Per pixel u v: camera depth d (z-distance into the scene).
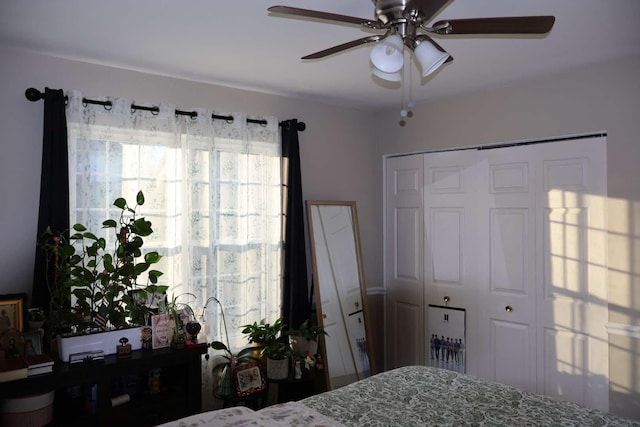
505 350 3.31
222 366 2.95
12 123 2.50
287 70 2.93
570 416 1.87
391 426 1.79
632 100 2.71
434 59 1.52
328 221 3.74
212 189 3.10
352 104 3.85
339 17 1.52
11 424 2.11
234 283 3.20
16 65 2.51
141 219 2.47
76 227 2.37
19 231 2.52
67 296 2.35
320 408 1.96
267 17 2.13
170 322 2.58
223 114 3.20
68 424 2.23
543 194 3.13
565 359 3.01
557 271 3.06
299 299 3.43
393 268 4.05
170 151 2.93
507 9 2.06
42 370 2.10
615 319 2.78
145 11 2.07
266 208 3.36
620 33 2.36
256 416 1.83
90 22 2.19
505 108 3.29
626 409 2.74
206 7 2.03
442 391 2.15
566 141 3.03
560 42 2.48
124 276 2.44
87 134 2.67
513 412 1.91
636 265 2.70
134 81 2.88
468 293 3.53
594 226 2.90
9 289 2.49
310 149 3.72
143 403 2.44
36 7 2.03
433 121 3.73
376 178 4.13
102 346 2.36
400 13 1.46
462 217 3.57
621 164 2.76
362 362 3.74
